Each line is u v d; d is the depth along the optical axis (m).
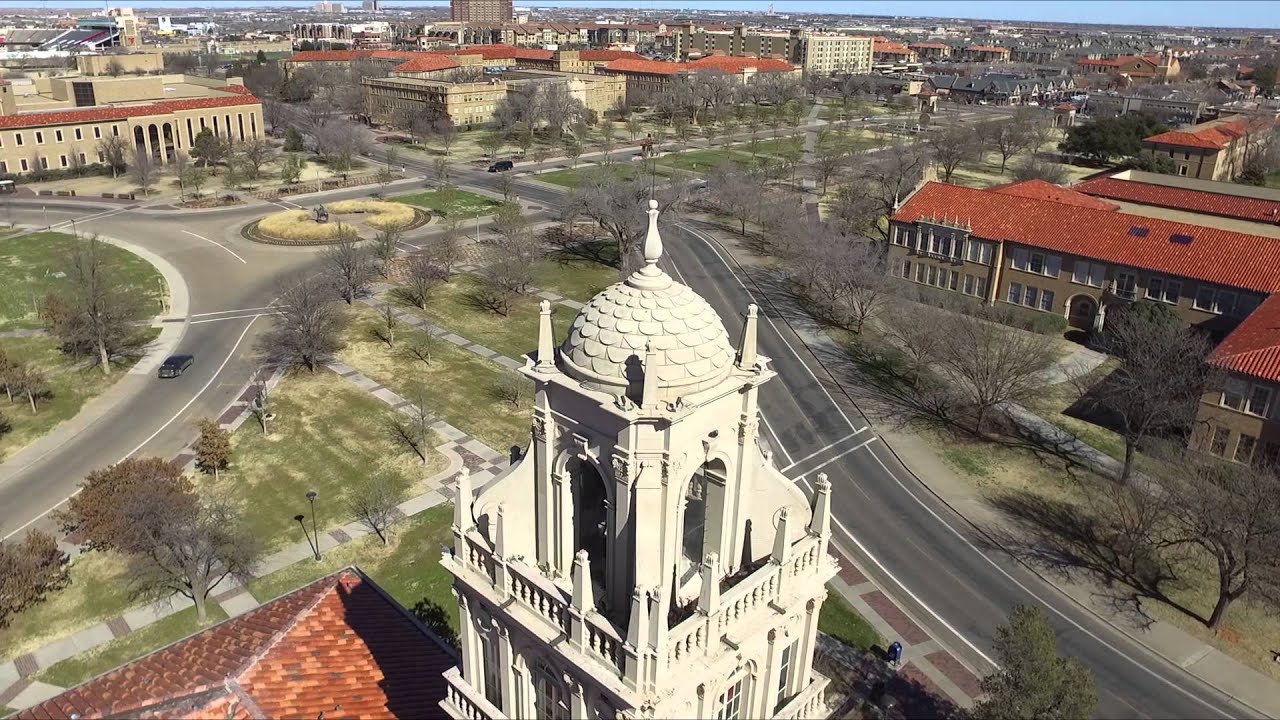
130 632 51.34
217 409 80.44
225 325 100.25
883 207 142.38
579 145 197.50
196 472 69.31
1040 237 102.44
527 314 105.94
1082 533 63.62
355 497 65.88
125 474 57.44
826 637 52.22
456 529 24.34
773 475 24.44
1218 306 90.19
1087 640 52.81
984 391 76.75
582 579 20.66
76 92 191.00
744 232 142.50
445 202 154.62
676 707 20.94
